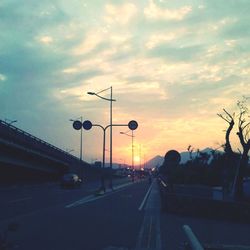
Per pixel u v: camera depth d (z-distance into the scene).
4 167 74.38
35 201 37.72
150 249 15.12
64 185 70.62
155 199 47.06
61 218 24.58
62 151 93.44
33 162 79.25
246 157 36.69
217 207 27.55
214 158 58.50
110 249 14.98
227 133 41.72
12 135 60.81
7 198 40.91
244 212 26.62
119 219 25.33
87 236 17.84
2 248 9.05
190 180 57.66
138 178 177.12
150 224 23.20
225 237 18.78
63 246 15.21
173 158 26.36
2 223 20.83
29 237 16.95
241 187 36.44
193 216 28.55
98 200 42.56
